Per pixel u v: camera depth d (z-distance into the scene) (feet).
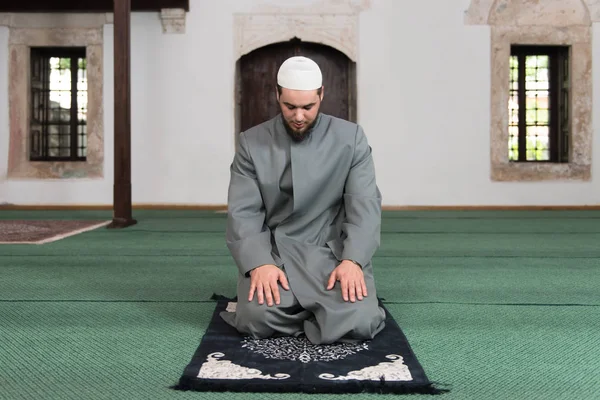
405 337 9.23
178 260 17.47
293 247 9.46
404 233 24.38
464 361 8.43
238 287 9.46
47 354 8.72
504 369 8.09
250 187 9.66
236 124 36.55
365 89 36.14
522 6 35.96
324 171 9.53
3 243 20.70
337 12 36.01
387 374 7.57
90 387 7.38
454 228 26.13
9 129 36.45
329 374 7.56
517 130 37.37
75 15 36.14
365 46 36.09
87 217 30.83
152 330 10.03
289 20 35.99
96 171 36.40
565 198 36.35
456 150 36.27
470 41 36.06
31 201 36.50
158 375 7.81
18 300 12.26
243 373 7.59
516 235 23.70
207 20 36.06
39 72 37.37
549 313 11.28
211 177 36.37
